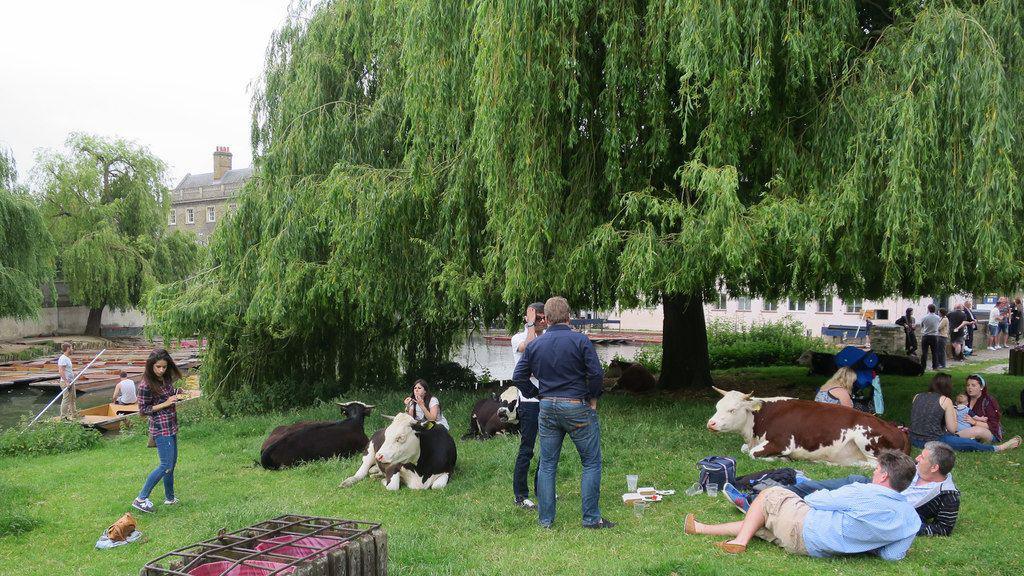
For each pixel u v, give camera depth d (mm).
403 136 11992
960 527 5457
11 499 7375
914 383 13297
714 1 7184
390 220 10555
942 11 7039
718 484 6379
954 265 6930
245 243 12922
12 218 28141
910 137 6566
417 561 5023
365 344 14758
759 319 34312
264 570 3795
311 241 11633
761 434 7574
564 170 9297
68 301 45344
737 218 7316
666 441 8328
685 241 7605
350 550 3947
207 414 13195
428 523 5949
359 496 6930
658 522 5734
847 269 7938
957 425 7977
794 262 7531
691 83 8281
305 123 12406
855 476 5793
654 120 8172
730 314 35469
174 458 6879
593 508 5648
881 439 6895
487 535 5574
